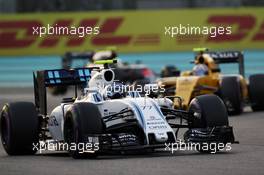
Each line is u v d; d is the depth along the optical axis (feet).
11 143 110.83
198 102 105.60
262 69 369.09
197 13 370.94
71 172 88.79
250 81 196.24
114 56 237.86
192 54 376.48
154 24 380.17
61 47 389.80
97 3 404.98
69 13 384.47
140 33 382.01
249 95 196.13
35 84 120.26
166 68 246.27
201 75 189.47
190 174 85.25
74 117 100.12
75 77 116.98
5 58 399.24
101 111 106.52
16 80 399.65
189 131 104.78
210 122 104.17
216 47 368.68
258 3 388.78
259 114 187.11
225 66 375.86
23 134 110.52
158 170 88.63
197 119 105.19
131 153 107.76
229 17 367.25
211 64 190.19
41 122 115.24
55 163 98.68
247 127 153.58
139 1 404.98
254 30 367.25
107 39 384.27
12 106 111.75
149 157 102.06
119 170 89.25
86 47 384.47
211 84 187.01
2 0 409.28
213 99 106.01
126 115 104.06
